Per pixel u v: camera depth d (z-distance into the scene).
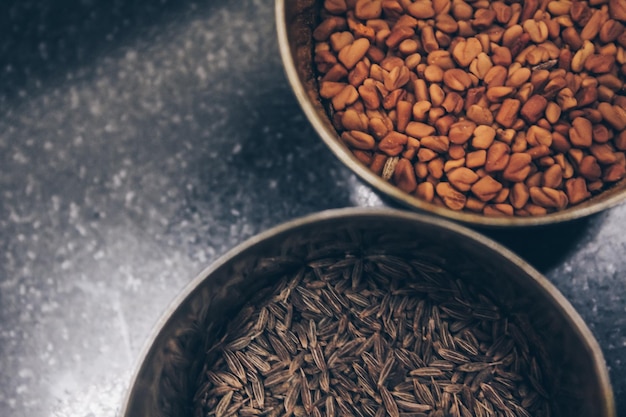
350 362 0.16
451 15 0.16
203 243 0.18
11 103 0.18
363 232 0.15
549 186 0.15
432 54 0.16
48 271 0.18
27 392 0.17
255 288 0.16
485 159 0.15
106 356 0.17
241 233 0.18
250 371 0.16
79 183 0.18
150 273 0.18
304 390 0.16
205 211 0.18
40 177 0.18
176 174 0.18
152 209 0.18
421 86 0.15
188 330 0.15
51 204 0.18
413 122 0.15
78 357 0.17
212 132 0.18
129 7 0.18
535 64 0.15
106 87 0.18
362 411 0.15
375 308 0.16
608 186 0.15
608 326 0.17
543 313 0.14
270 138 0.18
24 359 0.17
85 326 0.18
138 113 0.18
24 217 0.18
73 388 0.17
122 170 0.18
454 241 0.14
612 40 0.15
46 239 0.18
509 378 0.16
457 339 0.16
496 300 0.16
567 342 0.14
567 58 0.15
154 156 0.18
